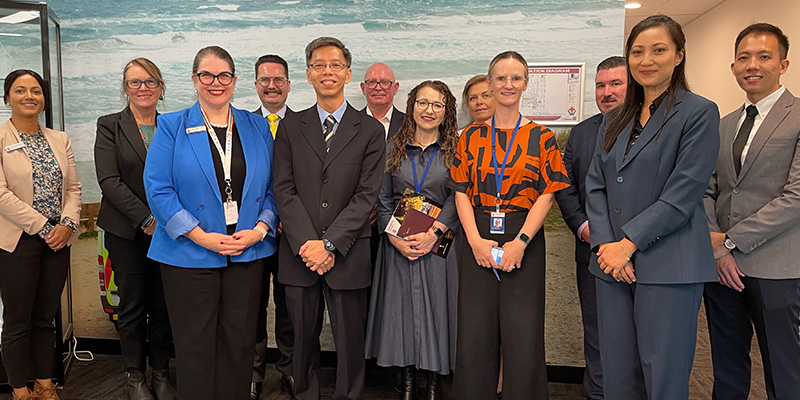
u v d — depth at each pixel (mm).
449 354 2570
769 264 2137
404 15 3139
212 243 2135
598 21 3014
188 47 3309
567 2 3021
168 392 2832
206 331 2195
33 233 2537
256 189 2273
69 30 3365
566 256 3139
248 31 3260
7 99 2617
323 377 3145
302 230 2234
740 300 2352
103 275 3211
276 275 2775
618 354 1971
